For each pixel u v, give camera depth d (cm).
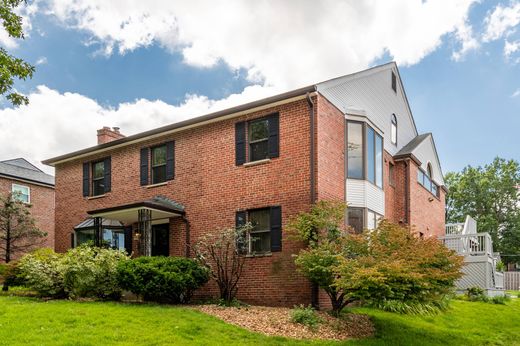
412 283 922
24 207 2091
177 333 822
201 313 1031
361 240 1067
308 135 1291
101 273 1171
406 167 1875
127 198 1722
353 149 1458
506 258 4766
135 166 1720
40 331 767
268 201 1335
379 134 1596
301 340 870
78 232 1884
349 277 935
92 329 800
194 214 1501
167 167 1611
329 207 1177
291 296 1236
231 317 1020
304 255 1091
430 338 1032
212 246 1309
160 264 1189
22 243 2250
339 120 1427
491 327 1252
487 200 4900
